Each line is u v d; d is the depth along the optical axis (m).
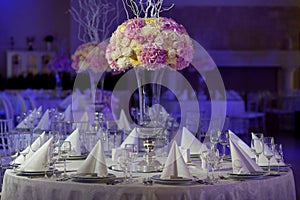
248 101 12.70
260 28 15.77
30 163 3.16
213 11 15.72
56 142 3.50
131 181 2.93
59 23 15.28
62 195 2.87
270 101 13.81
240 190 2.89
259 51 15.48
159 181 2.85
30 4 15.25
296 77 15.59
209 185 2.81
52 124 4.64
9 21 15.15
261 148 3.32
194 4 15.66
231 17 15.76
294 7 15.71
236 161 3.08
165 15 15.28
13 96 10.61
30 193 3.00
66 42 15.10
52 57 14.21
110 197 2.79
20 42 15.20
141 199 2.76
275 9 15.74
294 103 12.92
